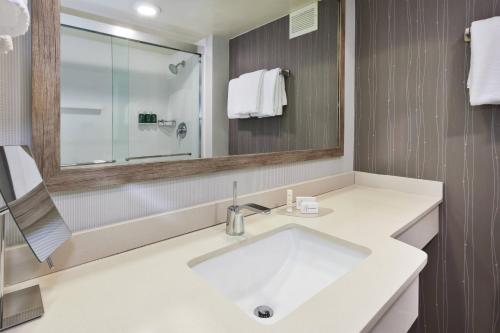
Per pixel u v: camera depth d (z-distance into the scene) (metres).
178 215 0.91
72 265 0.71
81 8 0.72
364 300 0.58
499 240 1.26
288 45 1.30
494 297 1.29
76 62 0.71
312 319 0.52
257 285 0.92
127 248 0.80
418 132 1.46
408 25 1.47
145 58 0.85
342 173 1.63
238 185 1.11
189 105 0.96
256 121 1.17
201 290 0.62
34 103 0.65
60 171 0.69
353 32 1.66
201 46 0.99
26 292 0.60
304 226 1.02
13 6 0.45
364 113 1.66
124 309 0.55
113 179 0.77
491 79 1.15
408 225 1.05
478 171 1.30
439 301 1.44
